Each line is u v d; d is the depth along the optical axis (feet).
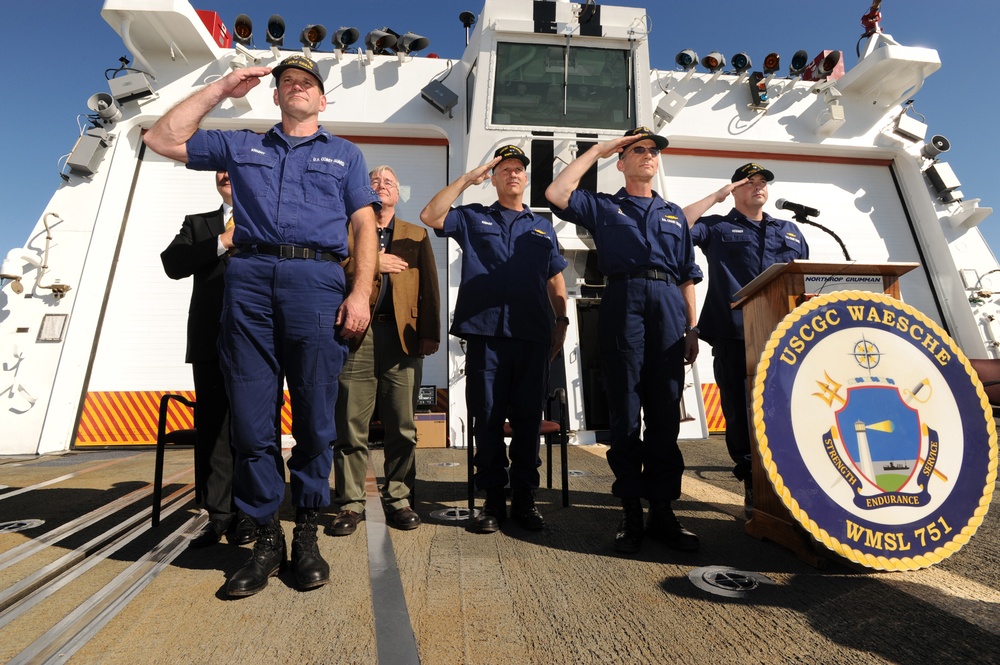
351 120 22.45
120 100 21.77
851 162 25.76
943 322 24.21
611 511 9.31
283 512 9.29
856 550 5.78
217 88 6.15
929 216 24.66
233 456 7.80
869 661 4.21
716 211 24.45
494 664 4.25
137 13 20.36
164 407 8.34
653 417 7.58
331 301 6.13
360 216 6.39
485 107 19.75
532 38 19.76
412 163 23.39
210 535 7.36
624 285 7.75
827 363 6.35
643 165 8.23
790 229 10.25
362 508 8.36
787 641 4.56
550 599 5.51
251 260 5.92
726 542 7.36
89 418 19.76
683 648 4.48
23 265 19.94
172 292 21.18
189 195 22.16
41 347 19.34
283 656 4.40
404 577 6.12
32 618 5.16
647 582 5.94
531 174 19.97
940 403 6.34
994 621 4.84
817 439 6.09
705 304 10.18
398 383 8.56
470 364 8.59
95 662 4.33
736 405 9.45
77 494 10.76
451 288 21.01
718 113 24.38
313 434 6.07
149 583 6.01
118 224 21.35
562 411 9.84
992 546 7.01
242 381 5.87
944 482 6.11
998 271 23.88
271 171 6.16
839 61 25.54
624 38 19.76
